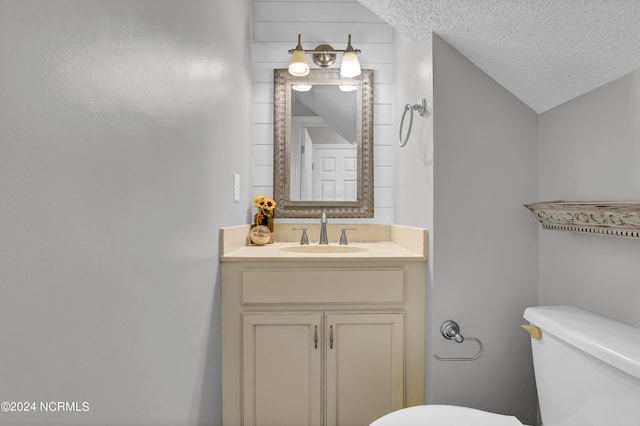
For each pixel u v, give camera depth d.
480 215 1.34
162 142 0.81
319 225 2.06
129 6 0.65
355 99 2.10
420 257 1.38
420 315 1.41
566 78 1.15
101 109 0.57
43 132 0.45
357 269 1.39
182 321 0.95
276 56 2.10
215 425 1.30
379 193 2.10
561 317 1.04
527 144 1.35
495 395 1.34
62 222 0.48
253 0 2.07
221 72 1.34
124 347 0.65
